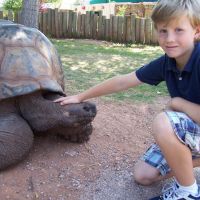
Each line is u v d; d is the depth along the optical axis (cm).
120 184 147
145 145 180
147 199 139
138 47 465
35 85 152
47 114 155
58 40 500
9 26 167
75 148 171
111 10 701
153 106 235
